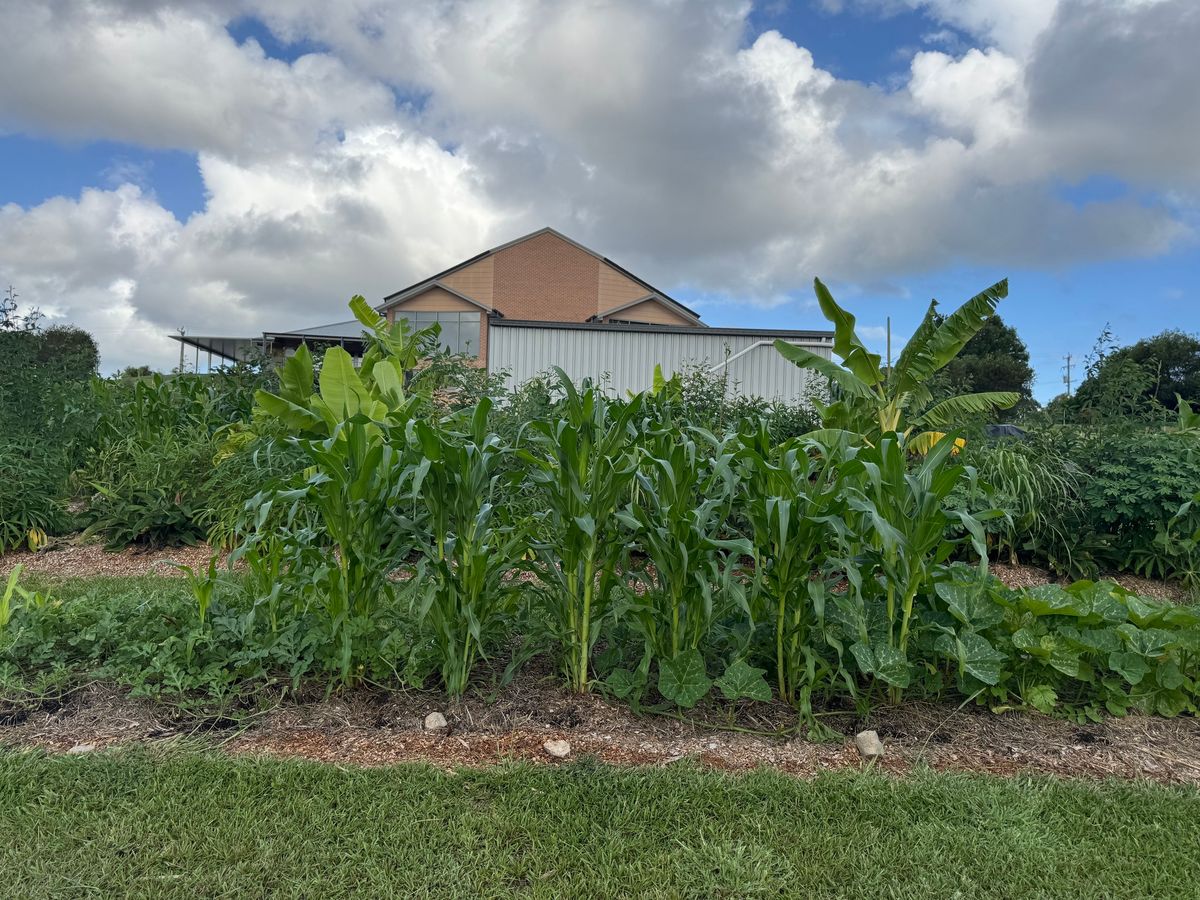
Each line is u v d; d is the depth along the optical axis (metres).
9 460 6.76
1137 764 2.75
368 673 3.21
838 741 2.83
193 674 3.02
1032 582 6.08
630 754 2.71
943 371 11.01
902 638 3.00
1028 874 2.04
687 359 14.18
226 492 6.34
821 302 8.30
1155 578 6.23
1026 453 6.75
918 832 2.22
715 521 3.07
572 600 3.12
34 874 1.93
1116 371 7.70
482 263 31.30
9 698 2.95
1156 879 2.02
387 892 1.89
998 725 3.00
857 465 2.74
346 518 3.03
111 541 6.31
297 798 2.31
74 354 10.47
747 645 3.07
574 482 2.94
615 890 1.93
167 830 2.14
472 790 2.40
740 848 2.10
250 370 9.65
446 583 2.95
